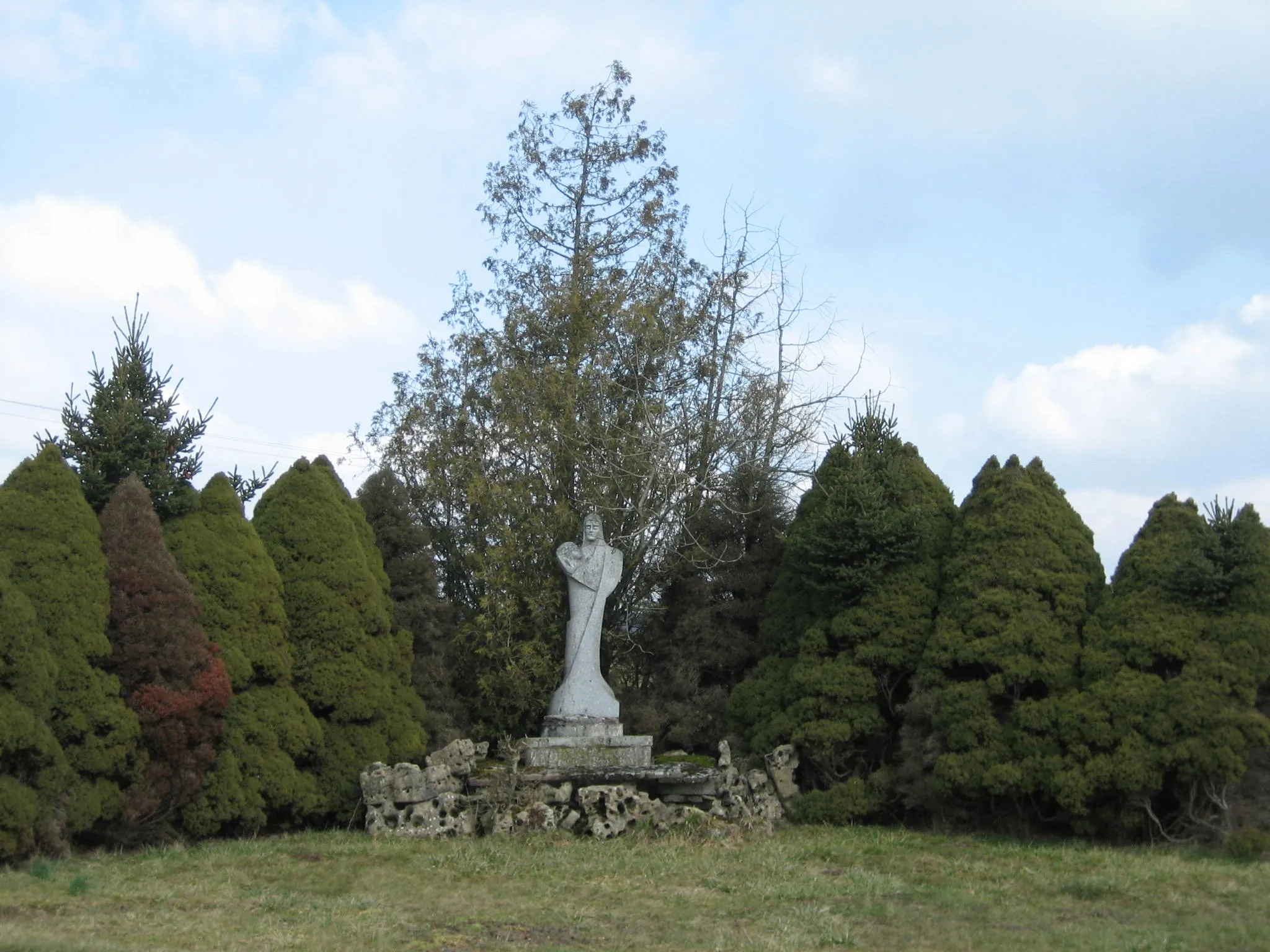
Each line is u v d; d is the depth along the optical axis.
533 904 12.83
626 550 23.22
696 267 26.31
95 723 15.06
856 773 19.47
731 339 24.69
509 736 21.95
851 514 19.50
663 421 23.58
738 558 22.67
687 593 23.06
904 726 18.81
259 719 17.38
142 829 15.80
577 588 20.05
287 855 15.34
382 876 14.19
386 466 23.22
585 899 13.12
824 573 19.77
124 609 15.80
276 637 17.91
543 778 17.61
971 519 19.27
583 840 16.47
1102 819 16.77
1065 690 17.45
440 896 13.23
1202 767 15.76
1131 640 16.92
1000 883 14.11
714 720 22.06
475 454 24.36
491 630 21.97
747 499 23.39
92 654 15.35
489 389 24.53
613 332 24.38
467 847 15.77
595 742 18.77
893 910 12.67
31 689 14.19
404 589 21.16
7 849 13.59
